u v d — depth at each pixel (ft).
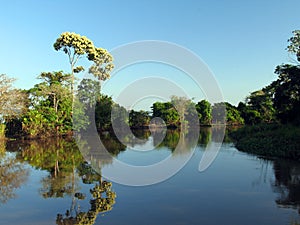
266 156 39.11
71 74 83.30
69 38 73.82
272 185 22.94
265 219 15.76
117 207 18.25
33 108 79.97
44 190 22.49
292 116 60.34
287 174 26.81
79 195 21.03
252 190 21.62
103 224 15.53
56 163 35.01
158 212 17.22
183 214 16.81
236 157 38.68
